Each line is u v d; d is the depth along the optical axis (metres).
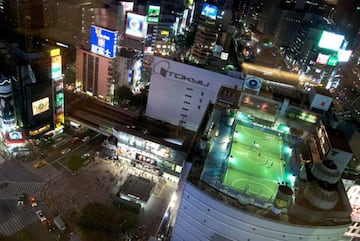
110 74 144.75
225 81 129.75
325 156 65.25
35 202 96.69
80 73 152.00
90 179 108.62
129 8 197.12
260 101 83.81
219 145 70.56
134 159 116.81
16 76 103.50
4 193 98.56
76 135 130.75
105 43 138.38
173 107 142.25
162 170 114.44
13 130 110.00
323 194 54.38
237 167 62.72
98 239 87.88
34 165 111.25
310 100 87.06
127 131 112.81
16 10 170.00
